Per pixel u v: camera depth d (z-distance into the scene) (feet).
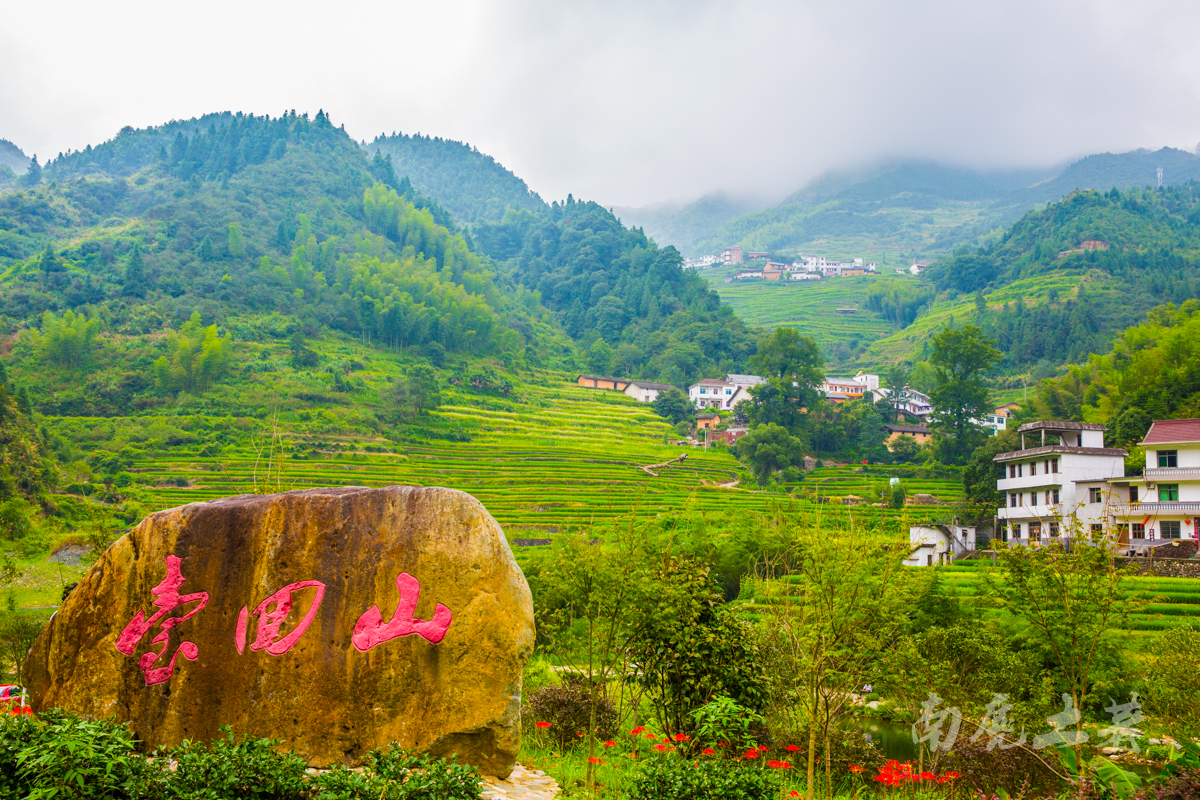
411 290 566.77
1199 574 152.66
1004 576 64.39
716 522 208.03
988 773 56.65
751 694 58.95
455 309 532.73
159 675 48.52
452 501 49.75
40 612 117.19
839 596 52.39
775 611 64.54
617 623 61.21
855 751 61.82
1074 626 58.23
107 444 321.11
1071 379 318.24
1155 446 185.16
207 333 407.03
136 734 47.62
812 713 50.57
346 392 409.28
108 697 48.75
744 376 545.03
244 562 49.80
